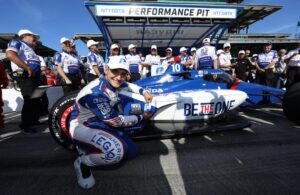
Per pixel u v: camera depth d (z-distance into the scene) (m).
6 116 5.55
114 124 1.94
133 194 1.88
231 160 2.49
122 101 2.66
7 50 3.33
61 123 2.69
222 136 3.31
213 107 3.21
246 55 8.45
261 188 1.93
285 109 2.36
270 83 7.22
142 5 8.07
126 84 2.53
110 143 1.90
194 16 8.43
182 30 10.84
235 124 3.34
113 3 7.94
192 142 3.08
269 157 2.54
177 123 3.08
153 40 12.39
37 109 3.98
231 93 3.33
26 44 3.68
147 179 2.12
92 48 5.26
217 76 4.70
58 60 4.72
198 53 6.52
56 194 1.91
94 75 5.45
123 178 2.15
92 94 1.85
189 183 2.04
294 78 6.16
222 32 10.60
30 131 3.83
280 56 8.42
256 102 4.65
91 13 8.60
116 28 10.08
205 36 12.06
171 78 4.73
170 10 8.27
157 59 8.24
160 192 1.90
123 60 1.87
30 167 2.44
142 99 2.79
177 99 3.01
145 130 2.99
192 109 3.11
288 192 1.86
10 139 3.48
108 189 1.97
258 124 3.93
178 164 2.42
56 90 6.73
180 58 8.37
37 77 3.86
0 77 4.08
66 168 2.41
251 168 2.29
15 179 2.18
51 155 2.78
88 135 1.91
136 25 9.76
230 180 2.07
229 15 8.70
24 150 2.97
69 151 2.89
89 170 2.03
